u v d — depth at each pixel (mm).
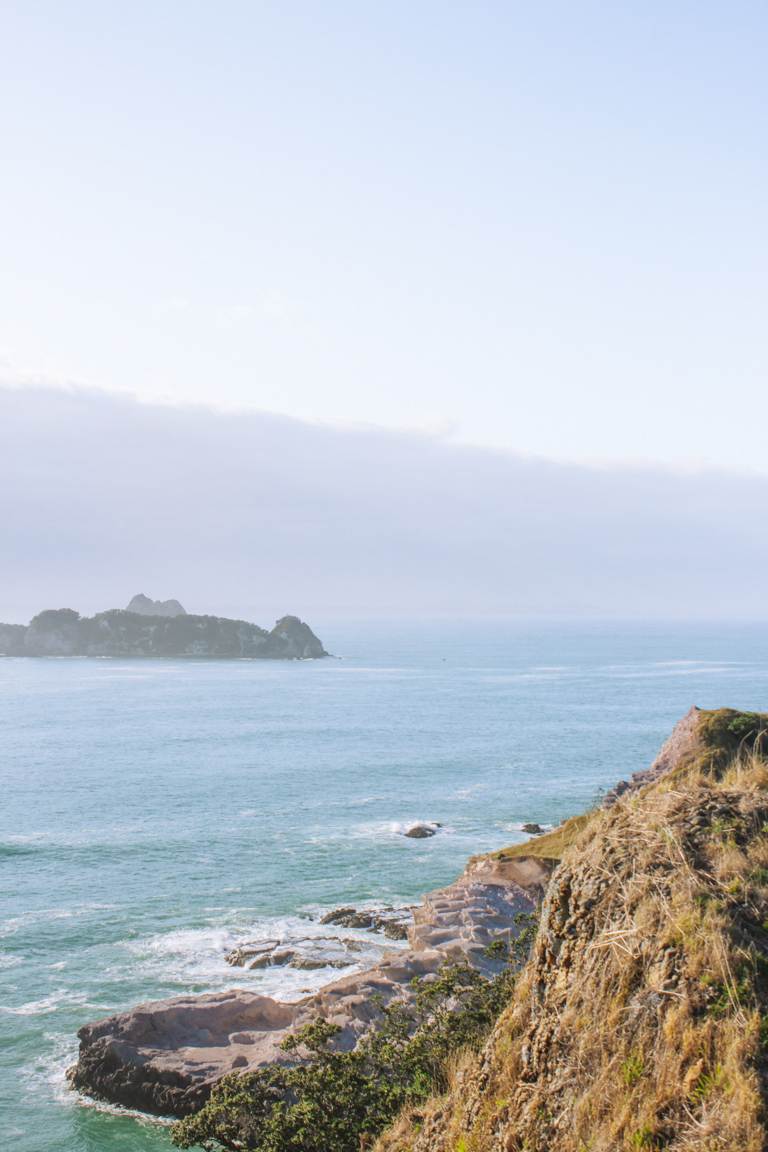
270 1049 38125
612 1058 8805
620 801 12062
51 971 52938
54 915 62781
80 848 80812
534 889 54938
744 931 8930
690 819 10648
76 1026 45875
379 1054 20125
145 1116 37781
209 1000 43375
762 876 9523
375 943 55875
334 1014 40062
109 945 57000
